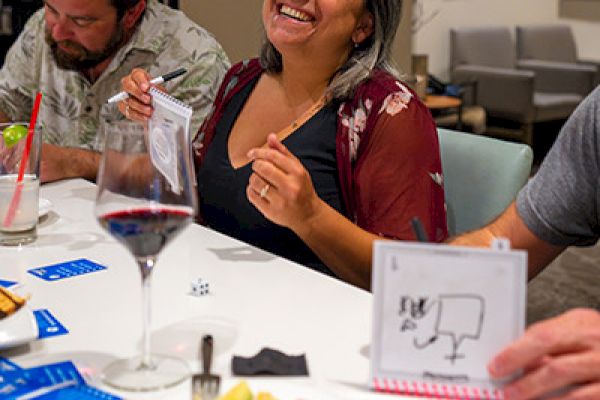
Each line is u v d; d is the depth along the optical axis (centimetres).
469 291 79
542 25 679
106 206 85
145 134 86
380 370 83
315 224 138
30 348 95
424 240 83
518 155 164
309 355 94
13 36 306
